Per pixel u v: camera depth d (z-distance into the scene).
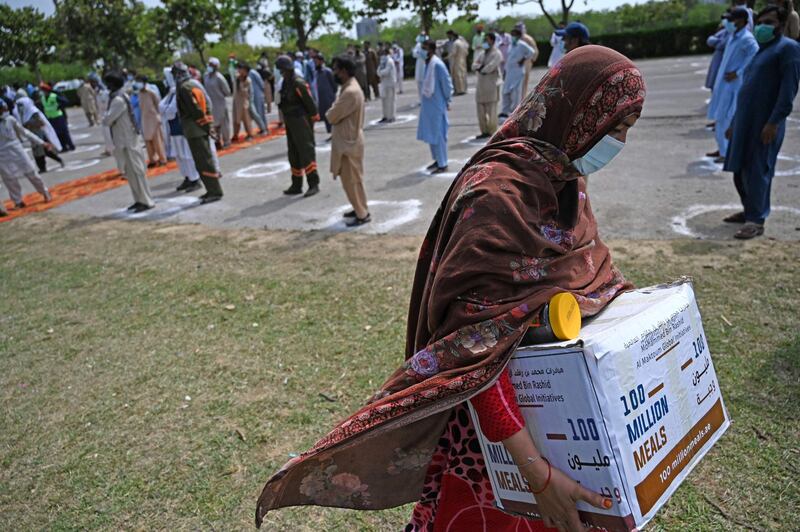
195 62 40.50
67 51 33.94
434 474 1.68
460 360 1.29
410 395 1.31
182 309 5.00
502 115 11.92
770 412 2.85
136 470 3.02
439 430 1.63
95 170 13.16
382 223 6.75
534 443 1.32
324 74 12.65
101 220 8.52
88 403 3.71
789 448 2.62
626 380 1.25
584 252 1.48
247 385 3.70
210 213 8.13
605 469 1.23
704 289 4.11
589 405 1.22
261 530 2.54
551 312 1.28
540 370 1.28
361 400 3.40
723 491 2.44
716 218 5.52
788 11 4.57
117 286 5.74
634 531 1.24
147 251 6.78
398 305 4.55
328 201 8.00
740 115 4.79
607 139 1.34
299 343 4.15
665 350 1.37
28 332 4.88
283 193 8.73
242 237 6.88
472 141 10.66
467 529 1.61
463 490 1.60
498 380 1.30
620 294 1.63
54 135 13.55
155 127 12.09
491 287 1.27
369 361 3.79
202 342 4.35
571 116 1.34
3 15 32.06
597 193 6.71
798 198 5.82
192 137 8.39
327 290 5.01
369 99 19.56
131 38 33.78
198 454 3.09
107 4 33.38
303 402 3.45
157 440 3.25
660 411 1.33
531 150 1.35
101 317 5.03
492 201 1.27
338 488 1.66
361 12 30.50
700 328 1.52
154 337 4.53
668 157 7.94
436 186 8.01
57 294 5.70
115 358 4.26
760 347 3.36
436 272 1.37
